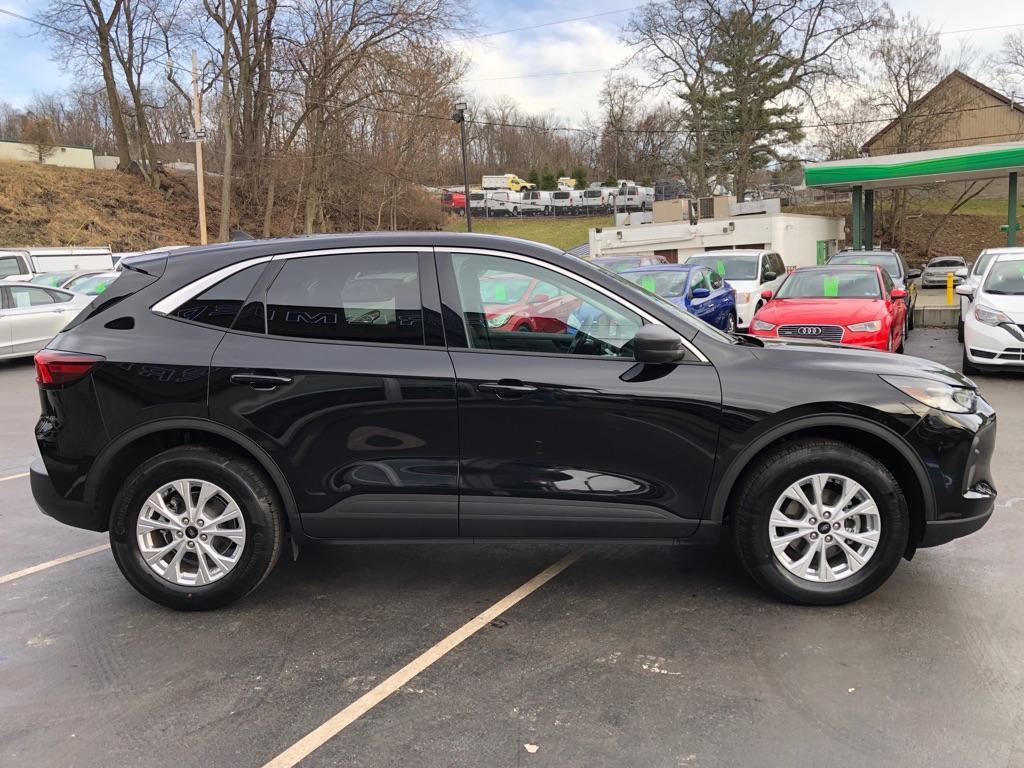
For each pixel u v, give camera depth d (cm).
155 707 300
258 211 4269
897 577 406
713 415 357
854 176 2791
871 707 288
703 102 4653
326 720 288
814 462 359
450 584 414
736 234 3303
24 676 326
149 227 3831
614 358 364
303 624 370
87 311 387
